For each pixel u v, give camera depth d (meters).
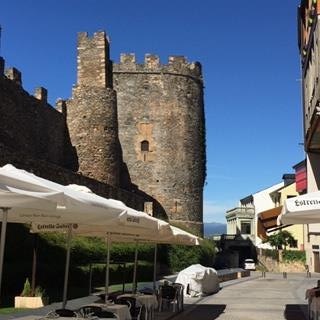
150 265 34.94
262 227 16.88
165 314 17.61
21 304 17.22
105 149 44.72
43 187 8.04
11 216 9.86
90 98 45.12
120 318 11.41
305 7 26.30
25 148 38.31
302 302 23.47
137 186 54.47
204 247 48.84
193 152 56.00
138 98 55.91
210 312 19.06
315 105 21.44
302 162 40.34
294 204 11.45
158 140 55.19
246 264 72.12
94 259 28.53
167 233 16.27
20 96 37.97
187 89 56.50
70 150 45.16
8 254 22.23
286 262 71.81
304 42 27.17
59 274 23.48
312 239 40.91
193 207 55.03
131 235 16.03
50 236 25.31
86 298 17.72
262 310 19.91
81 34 48.91
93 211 9.78
